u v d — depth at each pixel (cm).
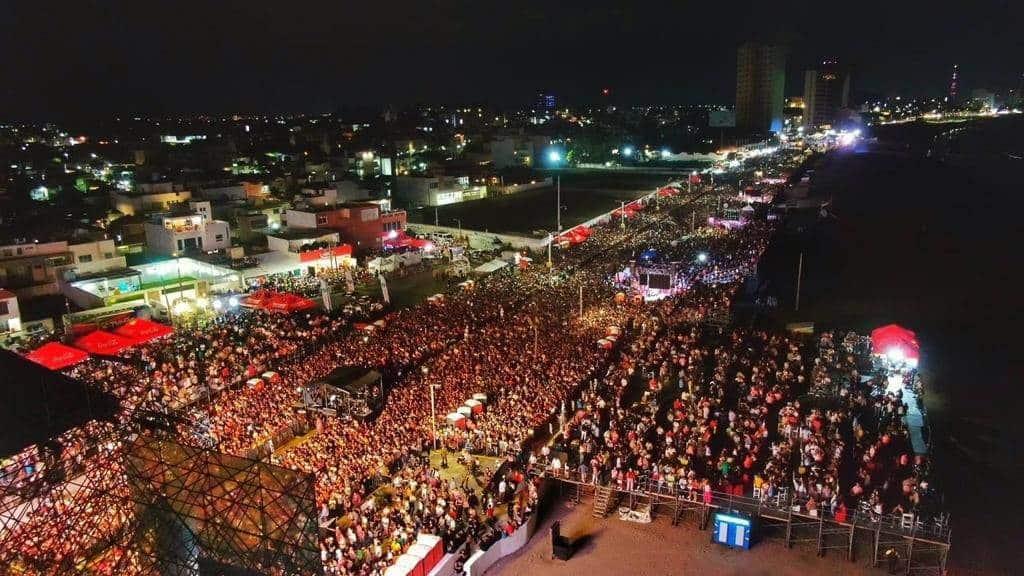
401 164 16175
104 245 6750
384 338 4909
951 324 5822
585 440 3438
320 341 4928
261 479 1939
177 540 1798
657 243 8506
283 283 6781
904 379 4241
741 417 3781
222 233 7506
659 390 4109
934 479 3300
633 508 3041
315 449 3256
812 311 6191
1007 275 7494
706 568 2645
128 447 1855
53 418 1702
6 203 9956
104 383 3778
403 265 7831
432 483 3045
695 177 14725
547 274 6988
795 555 2720
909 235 9781
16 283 6309
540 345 4716
